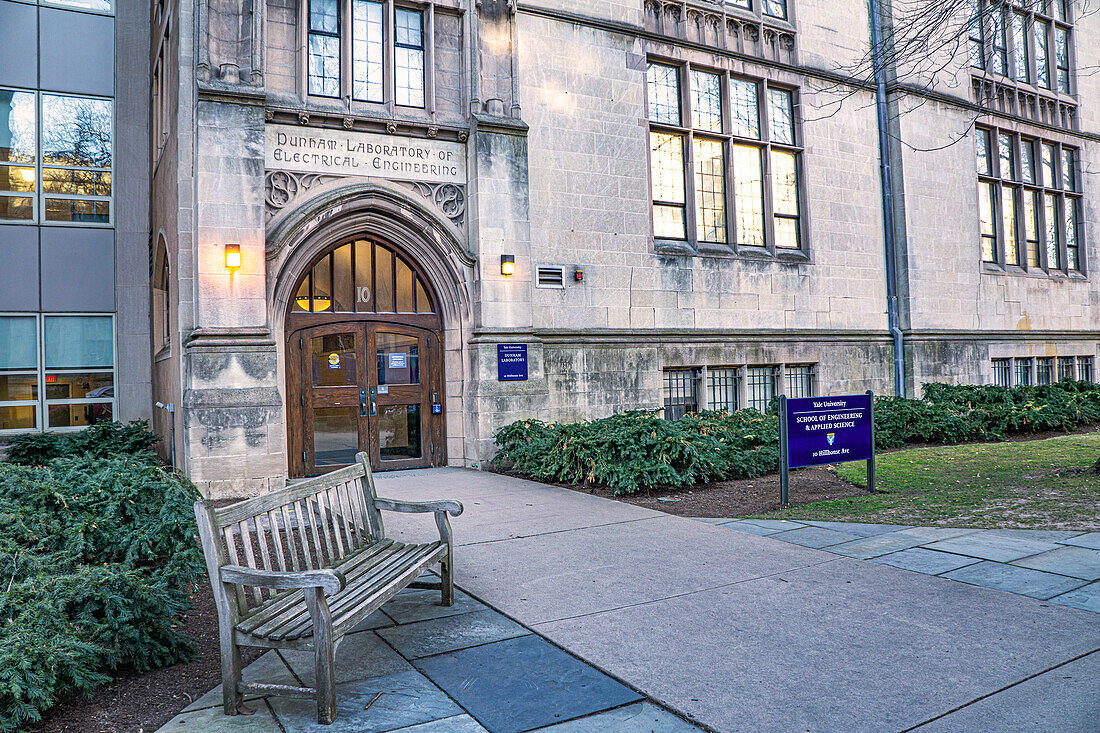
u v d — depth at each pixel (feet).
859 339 54.95
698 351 47.50
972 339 60.29
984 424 48.16
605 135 44.50
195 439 31.50
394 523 26.08
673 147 48.57
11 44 47.67
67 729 11.80
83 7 49.70
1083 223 70.85
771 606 16.56
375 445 38.29
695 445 32.71
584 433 34.94
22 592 12.89
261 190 33.63
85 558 15.84
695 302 47.62
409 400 39.29
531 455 35.60
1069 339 67.82
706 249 48.52
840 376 53.83
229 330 32.53
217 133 32.83
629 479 30.76
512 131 39.88
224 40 33.91
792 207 53.57
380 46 38.24
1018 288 64.54
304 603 13.69
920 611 15.97
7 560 13.98
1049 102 68.59
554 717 11.68
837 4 55.57
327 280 37.58
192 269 34.19
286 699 12.76
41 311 47.60
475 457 38.47
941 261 59.06
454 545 22.88
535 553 21.71
